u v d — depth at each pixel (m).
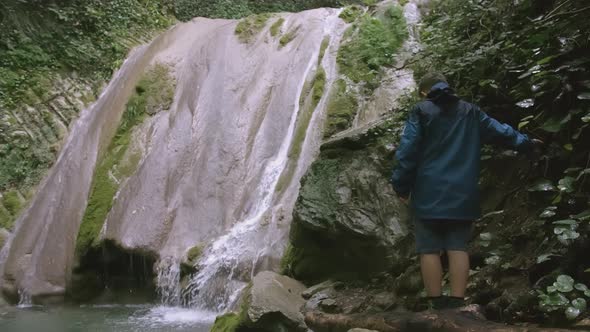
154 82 10.80
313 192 6.27
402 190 4.25
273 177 8.55
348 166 6.30
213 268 7.66
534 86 4.96
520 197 5.07
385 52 8.98
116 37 13.30
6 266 9.17
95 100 11.70
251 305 5.34
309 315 5.23
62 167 10.27
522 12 6.15
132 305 8.61
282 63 10.11
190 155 9.50
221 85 10.20
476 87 6.01
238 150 9.21
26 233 9.52
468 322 3.89
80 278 8.80
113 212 9.09
